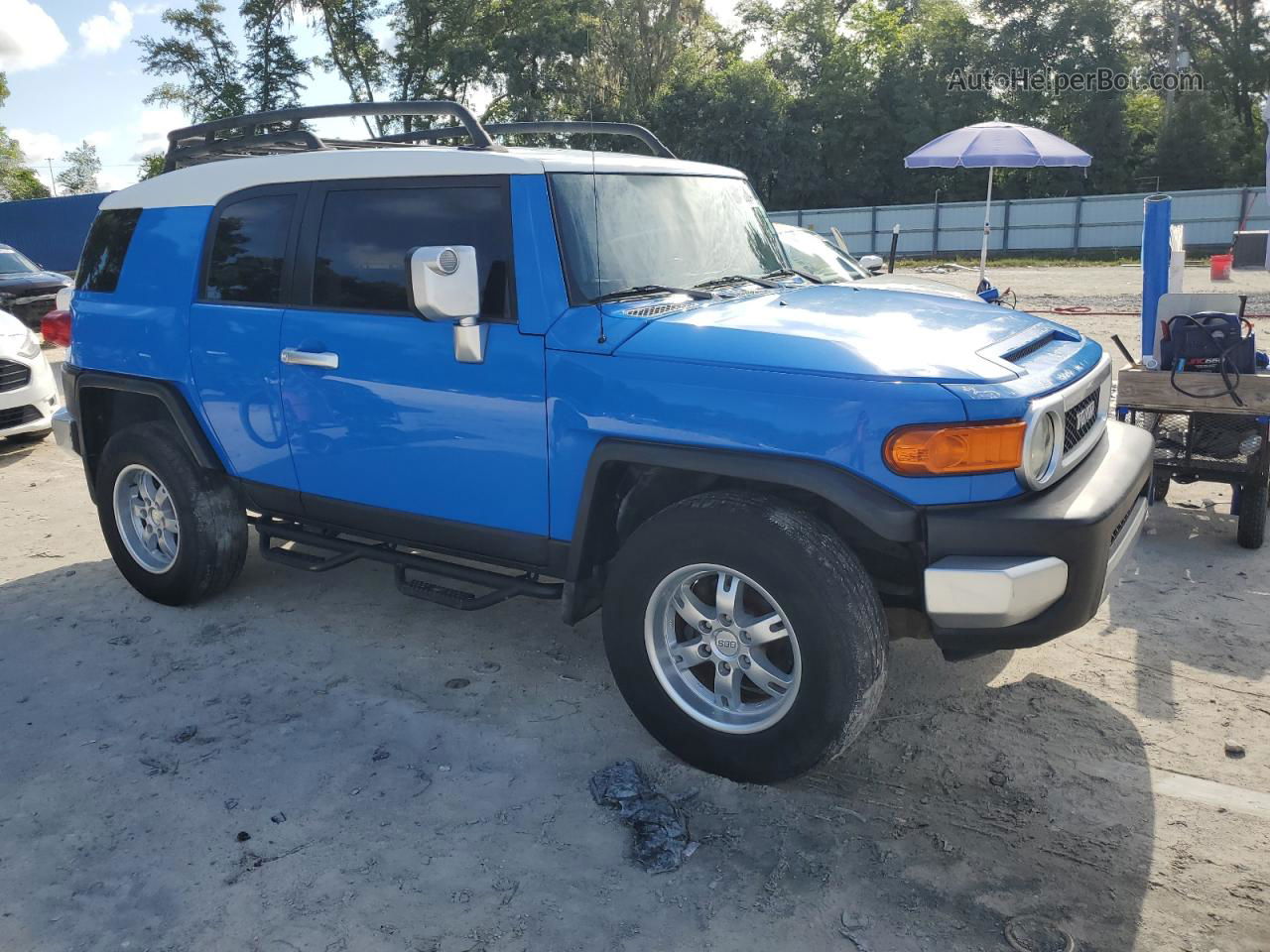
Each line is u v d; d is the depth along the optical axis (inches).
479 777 131.8
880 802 124.3
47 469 307.1
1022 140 445.1
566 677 160.1
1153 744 135.8
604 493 131.6
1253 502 200.7
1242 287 774.5
